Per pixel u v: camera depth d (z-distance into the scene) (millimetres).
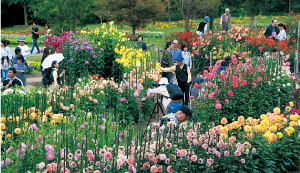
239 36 15797
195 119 6191
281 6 47406
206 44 15062
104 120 5805
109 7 24484
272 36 17062
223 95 7605
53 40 13547
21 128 5121
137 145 5027
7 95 6434
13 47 28141
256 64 9430
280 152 6098
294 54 13773
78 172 4391
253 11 32531
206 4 23234
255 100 8164
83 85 8531
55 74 9539
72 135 4930
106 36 12945
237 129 6031
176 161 5031
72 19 21453
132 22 24703
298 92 9750
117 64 12570
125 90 8656
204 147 5238
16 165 4348
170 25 41594
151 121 8805
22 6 51844
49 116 6020
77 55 12008
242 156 5609
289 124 6566
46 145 4449
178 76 8945
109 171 4441
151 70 9781
